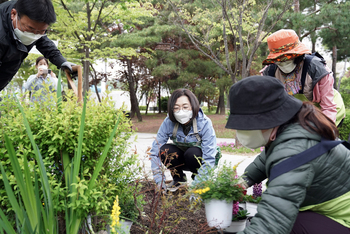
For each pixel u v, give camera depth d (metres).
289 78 2.77
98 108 1.98
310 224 1.57
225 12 7.60
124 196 2.19
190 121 2.93
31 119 1.75
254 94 1.45
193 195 2.08
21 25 2.13
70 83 2.40
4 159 1.74
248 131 1.53
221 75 16.92
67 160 1.80
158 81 23.14
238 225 2.23
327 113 2.60
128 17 10.46
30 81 4.28
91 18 10.95
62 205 1.67
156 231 1.92
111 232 1.51
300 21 9.83
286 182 1.38
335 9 10.93
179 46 16.98
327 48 17.00
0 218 1.47
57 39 10.29
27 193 1.49
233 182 1.86
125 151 2.19
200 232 1.91
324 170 1.47
